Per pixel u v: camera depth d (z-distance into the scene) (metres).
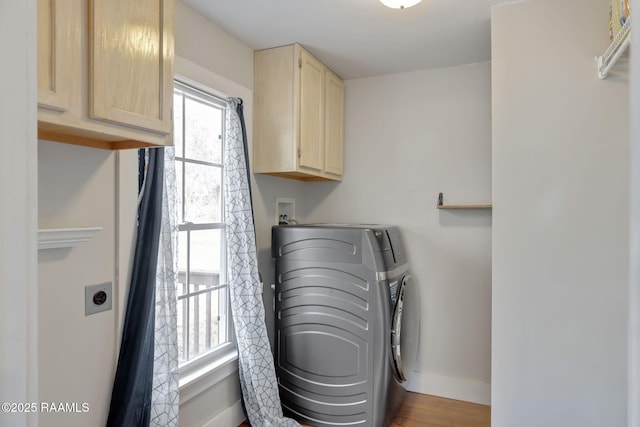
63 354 1.34
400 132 2.93
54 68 0.93
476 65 2.72
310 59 2.54
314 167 2.60
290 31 2.22
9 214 0.42
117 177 1.53
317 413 2.34
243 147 2.28
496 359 1.89
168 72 1.29
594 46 1.77
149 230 1.61
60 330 1.33
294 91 2.40
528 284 1.85
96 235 1.45
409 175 2.90
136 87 1.16
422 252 2.86
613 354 1.73
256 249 2.45
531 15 1.86
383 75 2.97
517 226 1.86
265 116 2.48
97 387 1.46
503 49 1.90
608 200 1.75
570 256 1.79
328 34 2.26
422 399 2.72
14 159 0.43
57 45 0.93
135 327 1.55
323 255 2.32
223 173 2.33
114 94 1.08
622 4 1.41
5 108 0.42
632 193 0.33
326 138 2.78
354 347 2.24
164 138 1.29
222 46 2.20
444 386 2.76
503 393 1.88
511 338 1.87
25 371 0.44
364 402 2.22
